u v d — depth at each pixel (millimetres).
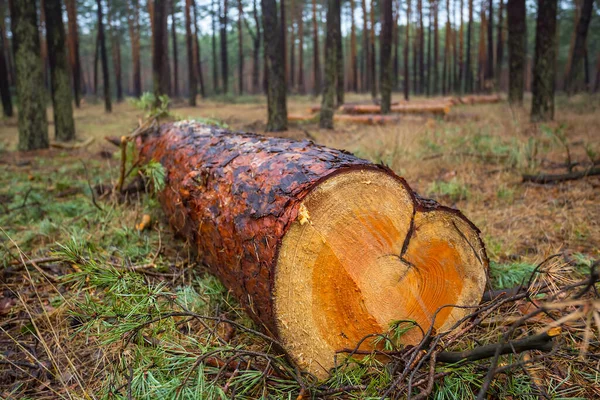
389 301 2137
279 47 11633
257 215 2109
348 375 2066
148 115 4949
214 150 3047
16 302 2951
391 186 2129
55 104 10609
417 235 2188
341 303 2062
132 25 40406
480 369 2039
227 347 2113
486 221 4188
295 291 1998
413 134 8109
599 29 35094
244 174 2445
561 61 38531
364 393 1913
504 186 5340
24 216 4559
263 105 25531
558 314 2465
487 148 7285
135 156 4875
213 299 2783
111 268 2674
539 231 3951
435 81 38625
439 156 7004
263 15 11453
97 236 3885
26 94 9375
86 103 30297
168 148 3842
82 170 6965
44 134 9680
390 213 2129
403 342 2176
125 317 2324
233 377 2018
